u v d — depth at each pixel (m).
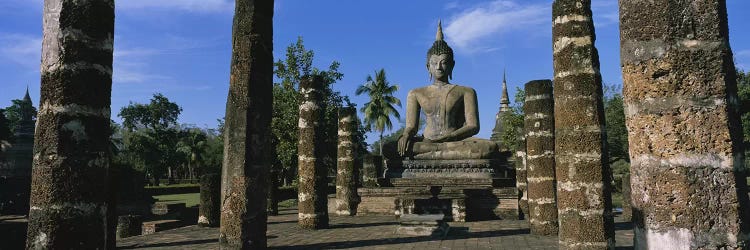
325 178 15.08
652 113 3.69
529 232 13.64
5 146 26.00
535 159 13.05
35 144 6.26
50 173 6.10
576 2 8.81
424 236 12.95
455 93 21.23
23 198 20.88
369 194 19.83
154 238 13.09
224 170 9.92
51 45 6.28
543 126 13.02
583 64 8.64
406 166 20.52
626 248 10.81
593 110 8.50
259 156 9.94
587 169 8.38
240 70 10.03
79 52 6.29
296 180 37.47
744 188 3.55
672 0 3.71
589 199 8.34
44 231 6.05
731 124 3.54
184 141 60.06
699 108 3.56
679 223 3.50
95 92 6.38
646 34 3.77
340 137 20.34
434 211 17.33
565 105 8.68
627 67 3.87
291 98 26.78
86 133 6.25
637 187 3.76
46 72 6.27
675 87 3.62
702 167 3.50
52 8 6.35
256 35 10.16
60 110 6.16
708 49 3.62
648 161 3.68
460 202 17.17
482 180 19.05
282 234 13.71
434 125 21.17
